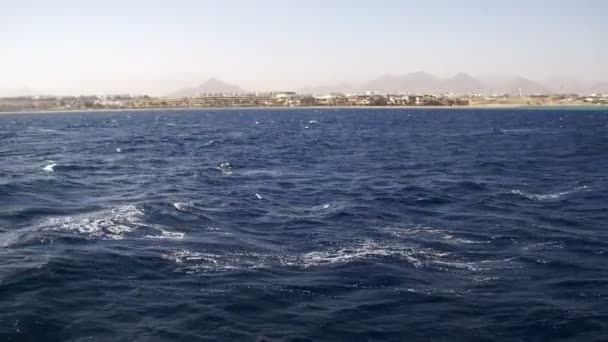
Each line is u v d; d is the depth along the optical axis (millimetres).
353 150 81250
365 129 135875
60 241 25844
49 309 18078
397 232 29188
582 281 21203
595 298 19422
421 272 22266
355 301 19141
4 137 108812
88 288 20000
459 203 37844
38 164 60312
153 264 22766
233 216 33031
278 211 35062
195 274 21703
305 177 51688
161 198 37500
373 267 22844
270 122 178375
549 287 20578
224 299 19188
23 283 20234
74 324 17078
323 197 40594
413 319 17688
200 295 19562
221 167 57781
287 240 27469
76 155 71625
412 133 119875
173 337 16344
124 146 86000
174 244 25922
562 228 30078
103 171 54250
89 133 123125
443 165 61688
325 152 78062
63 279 20750
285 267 22844
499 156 71062
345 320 17594
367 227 30406
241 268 22578
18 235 26938
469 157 70000
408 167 60188
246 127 148375
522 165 60844
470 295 19734
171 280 21016
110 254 23844
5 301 18625
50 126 159875
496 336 16547
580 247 26156
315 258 24203
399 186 45906
